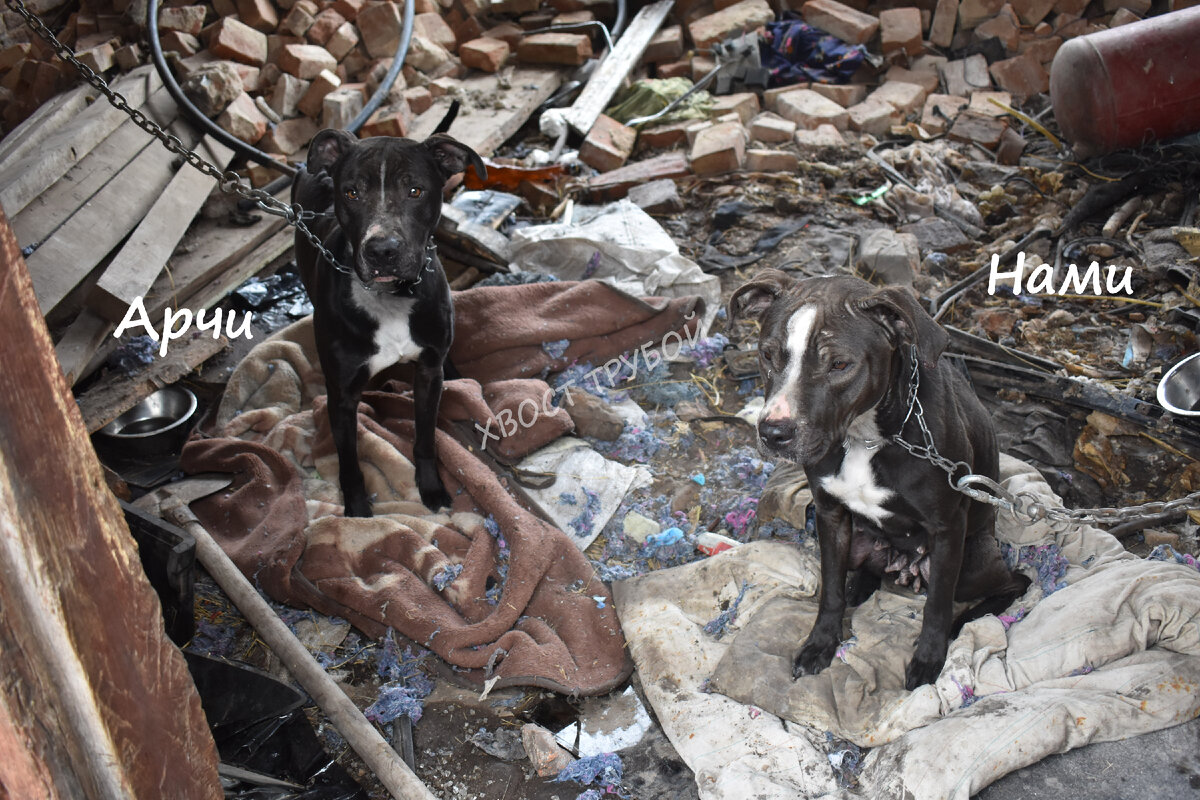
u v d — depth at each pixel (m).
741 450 4.32
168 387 4.75
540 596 3.48
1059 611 3.03
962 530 2.85
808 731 2.91
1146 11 7.89
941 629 2.93
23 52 6.64
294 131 6.41
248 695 2.88
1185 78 6.12
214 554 3.54
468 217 5.75
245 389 4.56
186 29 6.59
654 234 5.42
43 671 1.36
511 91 7.30
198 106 5.95
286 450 4.22
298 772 2.87
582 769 2.89
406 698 3.14
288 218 3.55
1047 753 2.65
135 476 4.25
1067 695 2.77
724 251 5.80
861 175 6.51
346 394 3.67
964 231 5.96
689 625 3.29
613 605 3.46
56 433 1.34
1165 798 2.56
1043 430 4.23
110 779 1.50
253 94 6.53
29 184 4.89
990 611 3.21
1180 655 2.83
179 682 1.64
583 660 3.27
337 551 3.64
